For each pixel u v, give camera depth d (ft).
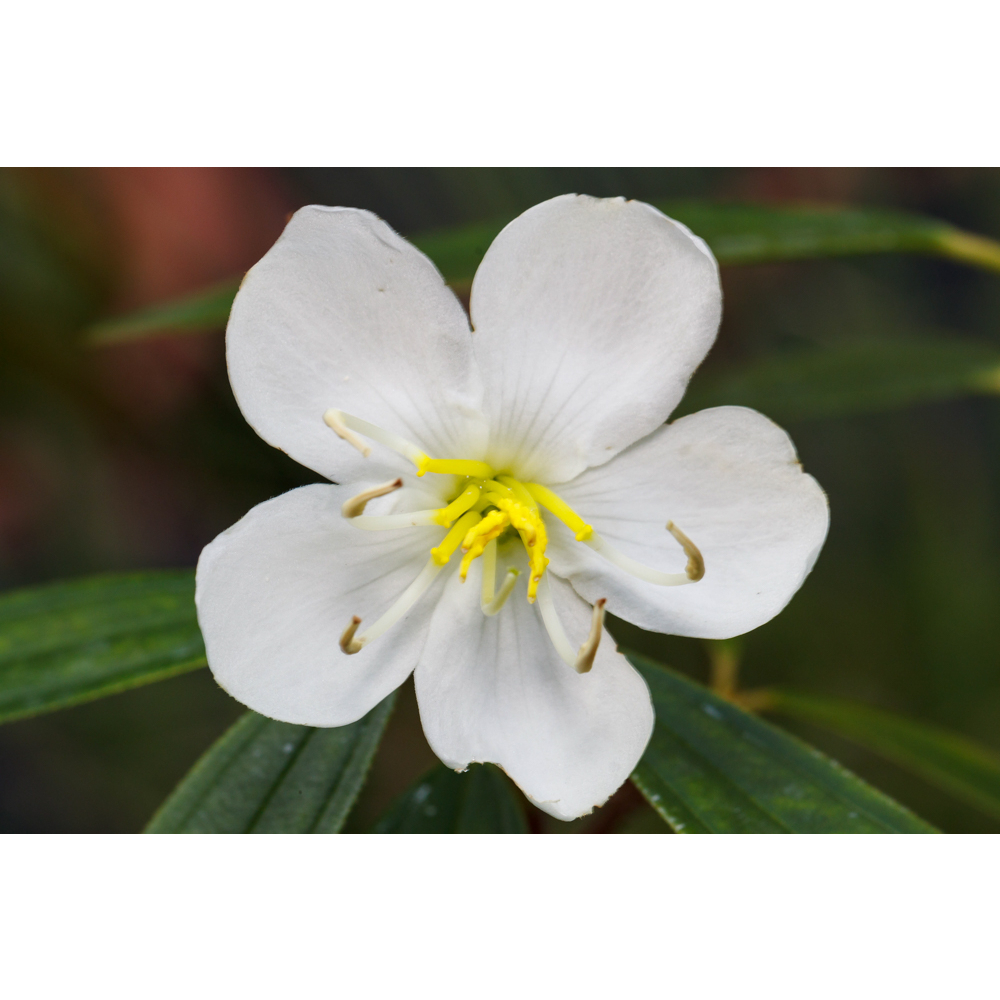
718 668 0.99
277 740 0.86
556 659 0.83
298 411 0.81
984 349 1.05
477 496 0.83
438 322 0.81
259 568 0.80
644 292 0.81
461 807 0.89
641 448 0.82
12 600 0.88
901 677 1.25
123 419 1.26
